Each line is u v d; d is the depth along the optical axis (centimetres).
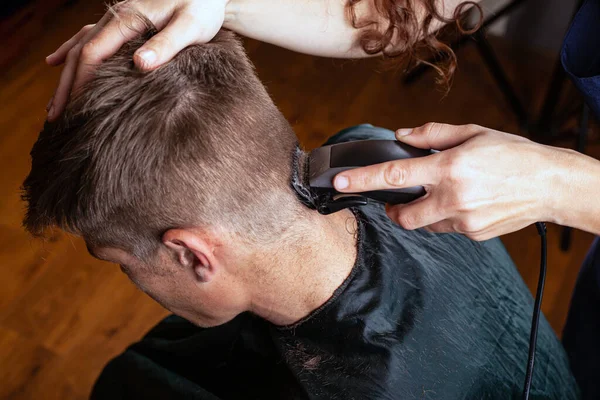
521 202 63
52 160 61
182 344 93
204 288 69
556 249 160
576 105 173
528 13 191
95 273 156
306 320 71
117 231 63
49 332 147
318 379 69
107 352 145
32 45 203
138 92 58
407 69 96
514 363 76
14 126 183
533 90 193
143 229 62
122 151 57
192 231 61
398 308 71
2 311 150
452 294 75
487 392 73
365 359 68
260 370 80
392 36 85
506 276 84
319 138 181
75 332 148
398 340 69
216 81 60
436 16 82
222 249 63
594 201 63
